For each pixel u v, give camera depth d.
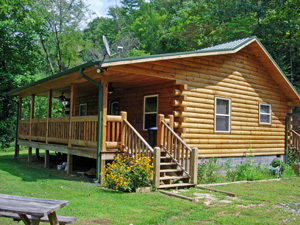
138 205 6.33
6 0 21.84
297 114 25.47
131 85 12.16
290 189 8.73
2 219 5.51
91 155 9.21
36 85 13.41
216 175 10.34
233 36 30.53
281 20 25.66
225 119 12.09
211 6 36.03
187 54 10.02
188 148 8.73
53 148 11.94
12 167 12.48
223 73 11.99
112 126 9.00
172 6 45.47
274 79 14.41
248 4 28.20
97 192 7.47
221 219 5.40
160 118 9.48
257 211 6.04
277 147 14.54
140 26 41.00
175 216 5.61
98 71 8.30
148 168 7.70
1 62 22.53
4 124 22.50
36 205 3.84
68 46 28.66
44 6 26.69
